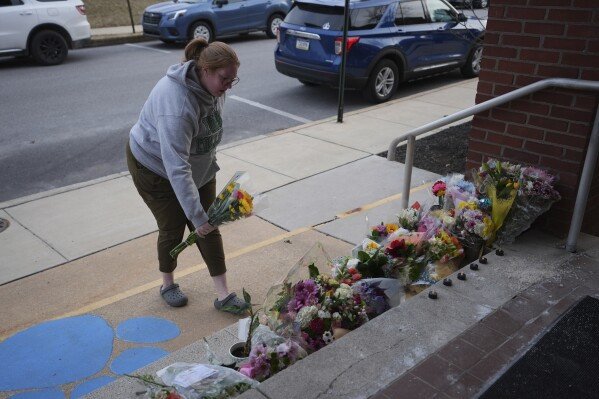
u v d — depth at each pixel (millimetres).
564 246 3230
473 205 3260
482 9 12312
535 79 3307
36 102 9023
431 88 10234
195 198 2971
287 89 10023
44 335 3334
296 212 5008
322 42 8586
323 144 6906
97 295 3764
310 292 2535
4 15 10898
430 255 2984
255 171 6020
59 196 5453
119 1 18719
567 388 2148
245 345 2629
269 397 2066
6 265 4176
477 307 2633
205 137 3123
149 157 3133
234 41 14875
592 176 3072
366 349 2336
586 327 2496
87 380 2973
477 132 3654
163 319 3484
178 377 2188
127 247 4430
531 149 3400
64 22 11656
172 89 2906
